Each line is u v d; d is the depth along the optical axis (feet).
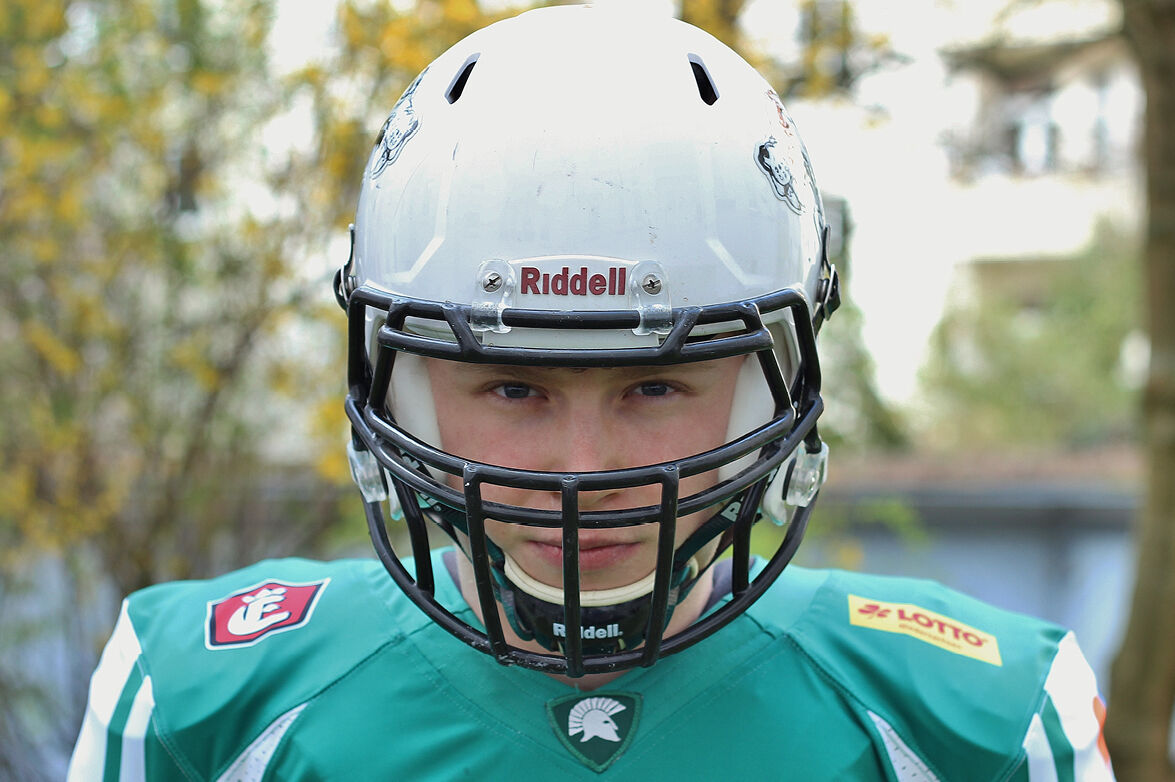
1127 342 26.53
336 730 3.27
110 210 8.27
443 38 7.30
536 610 3.19
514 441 3.03
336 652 3.44
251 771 3.30
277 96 7.91
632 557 3.10
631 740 3.20
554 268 2.89
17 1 7.35
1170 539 7.64
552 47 3.13
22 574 8.93
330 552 9.28
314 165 7.66
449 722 3.26
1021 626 3.63
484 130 3.02
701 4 7.50
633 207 2.91
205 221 8.20
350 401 3.24
